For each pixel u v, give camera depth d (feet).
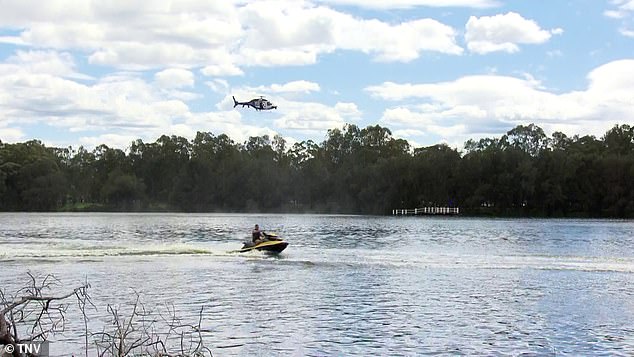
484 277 111.55
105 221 350.84
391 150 551.18
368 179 476.54
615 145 461.37
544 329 71.00
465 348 63.21
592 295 93.04
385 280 107.14
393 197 460.96
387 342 65.21
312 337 67.00
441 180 447.42
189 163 533.55
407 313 79.30
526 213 431.02
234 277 109.81
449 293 94.38
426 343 64.95
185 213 515.50
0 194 496.64
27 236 222.89
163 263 130.52
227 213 516.32
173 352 58.90
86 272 114.73
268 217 422.00
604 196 416.26
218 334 67.67
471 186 442.91
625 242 199.82
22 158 513.86
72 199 540.93
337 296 91.30
